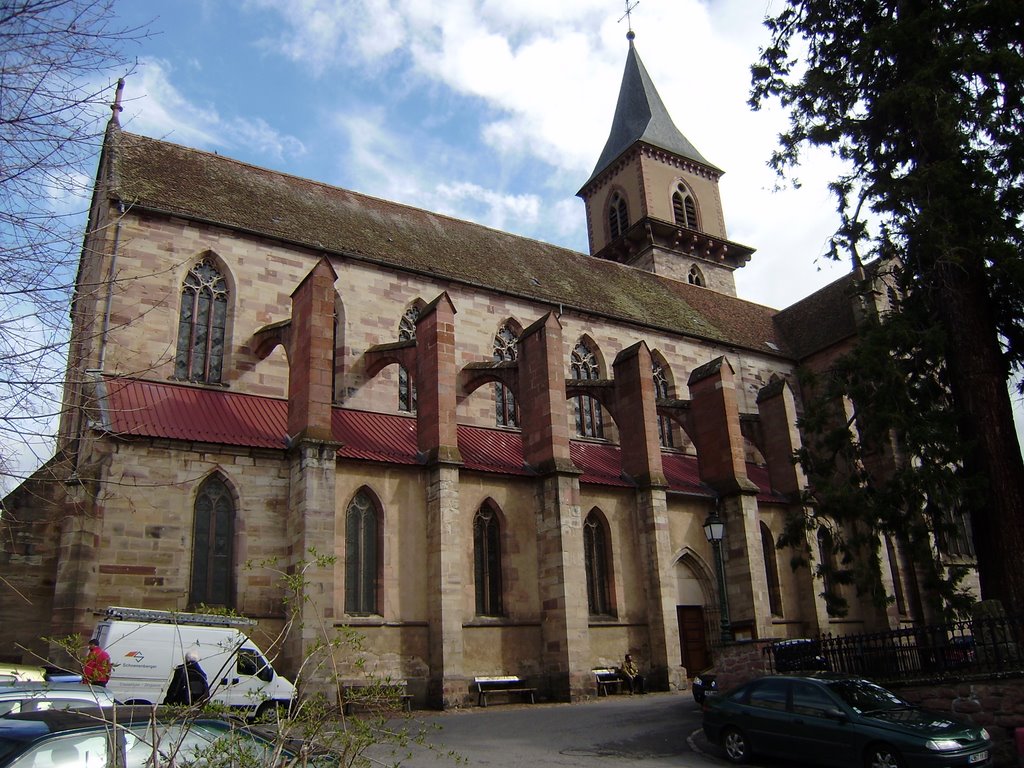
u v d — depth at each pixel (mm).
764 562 39969
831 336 52594
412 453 31688
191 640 20844
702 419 41188
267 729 8961
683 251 64438
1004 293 23000
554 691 30766
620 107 72812
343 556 28359
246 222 34844
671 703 28172
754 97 26766
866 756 15914
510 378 36125
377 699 8578
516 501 33062
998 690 17875
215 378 32188
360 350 35719
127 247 31062
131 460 25594
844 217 25125
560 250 53125
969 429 22734
